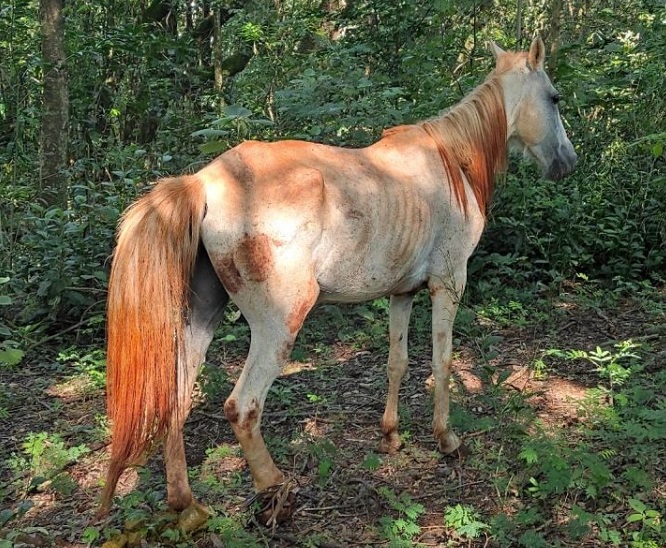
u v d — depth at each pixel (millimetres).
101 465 4262
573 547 3316
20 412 5012
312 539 3436
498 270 6758
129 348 3104
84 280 6391
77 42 10055
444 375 4121
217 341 5977
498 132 4367
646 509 3453
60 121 8391
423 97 7770
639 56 8531
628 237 7203
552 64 7891
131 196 7109
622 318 6309
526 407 4117
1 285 6258
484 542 3422
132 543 3355
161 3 11914
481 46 10641
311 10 10484
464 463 4109
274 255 3338
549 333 5965
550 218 7148
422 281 4066
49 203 8102
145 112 10500
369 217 3590
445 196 3975
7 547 3199
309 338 6133
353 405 4934
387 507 3740
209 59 12617
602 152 8102
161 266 3146
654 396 4543
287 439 4457
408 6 8883
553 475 3531
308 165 3516
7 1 9016
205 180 3365
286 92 7281
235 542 3295
